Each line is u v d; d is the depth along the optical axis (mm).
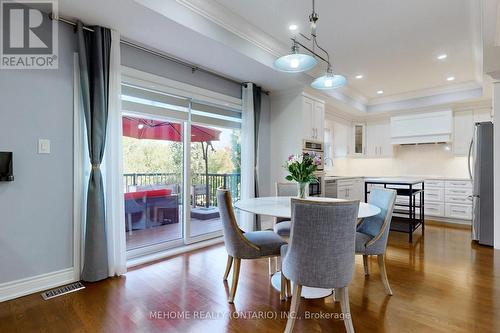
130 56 2854
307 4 2570
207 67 3508
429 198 5293
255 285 2414
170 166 3523
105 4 2146
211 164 3971
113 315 1902
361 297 2188
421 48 3512
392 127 5992
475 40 3283
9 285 2107
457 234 4258
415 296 2199
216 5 2613
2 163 2039
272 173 4742
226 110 4074
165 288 2330
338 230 1571
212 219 4035
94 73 2451
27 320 1832
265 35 3195
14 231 2127
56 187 2338
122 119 2881
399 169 6273
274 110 4734
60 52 2352
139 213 3451
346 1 2516
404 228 4504
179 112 3410
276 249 2223
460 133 5348
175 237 3559
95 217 2432
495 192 3510
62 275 2371
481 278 2555
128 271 2701
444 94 5172
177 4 2416
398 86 5133
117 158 2604
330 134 6402
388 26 2971
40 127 2246
